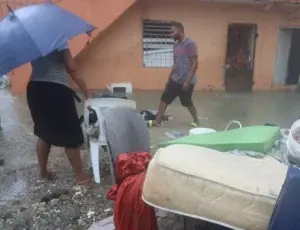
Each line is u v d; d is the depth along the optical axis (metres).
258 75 10.87
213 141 3.08
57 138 3.64
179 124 6.48
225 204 2.13
